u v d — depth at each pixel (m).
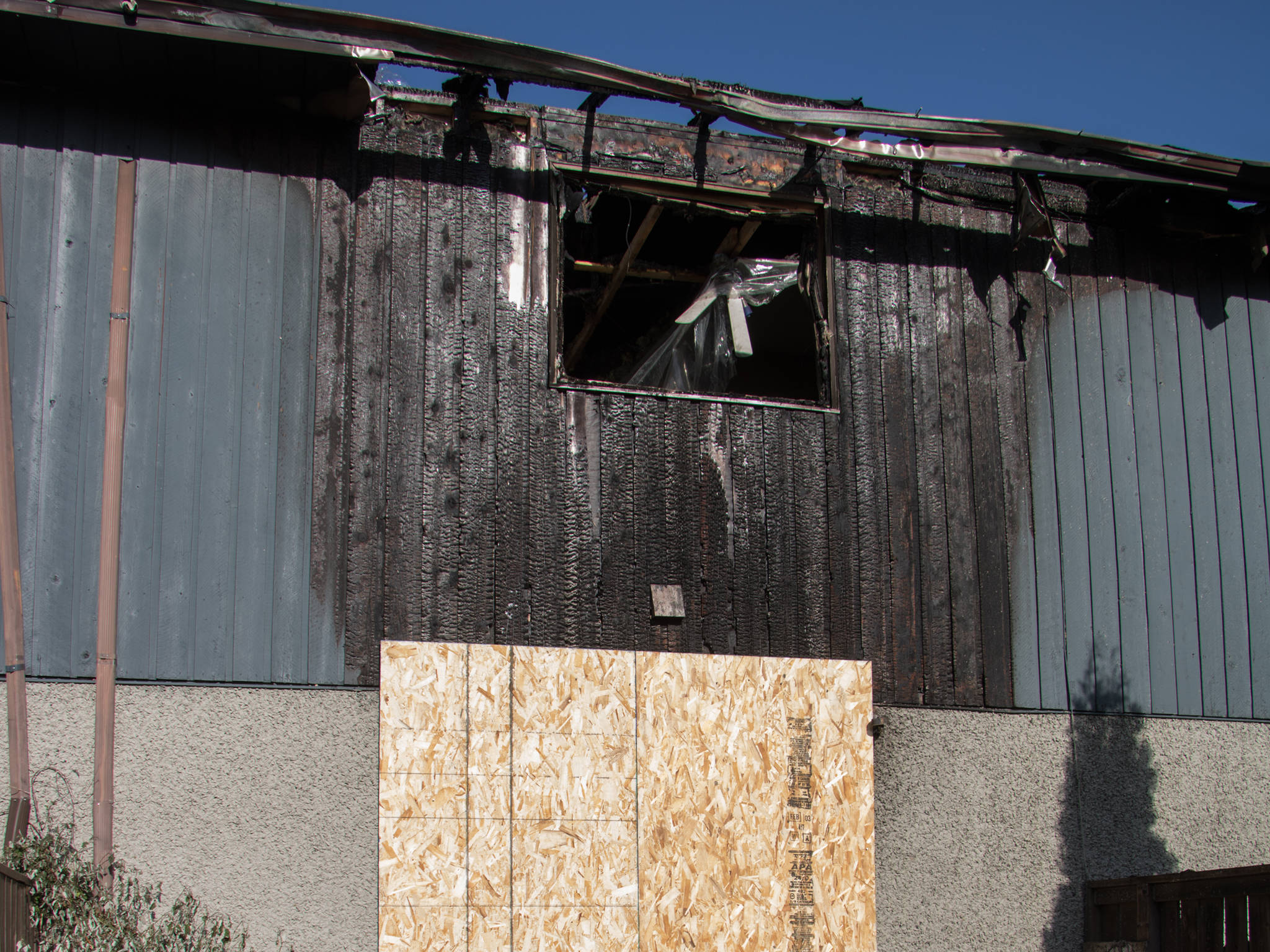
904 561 7.30
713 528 7.02
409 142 7.00
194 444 6.34
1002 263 7.95
